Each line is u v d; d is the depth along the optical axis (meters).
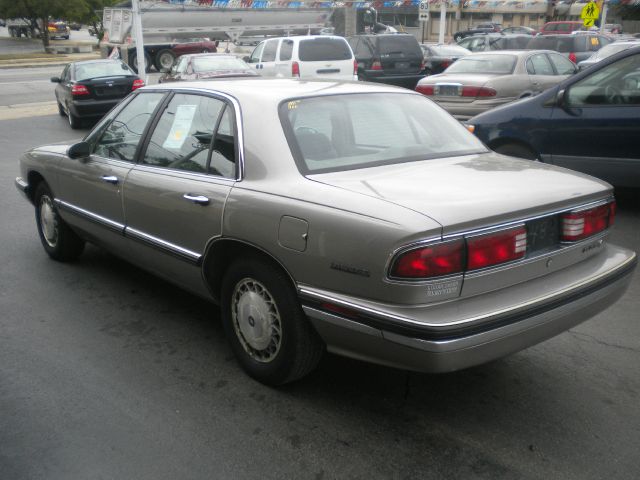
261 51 17.48
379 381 3.64
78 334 4.29
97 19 41.72
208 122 3.84
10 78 26.88
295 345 3.29
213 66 16.28
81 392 3.56
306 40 16.28
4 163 10.79
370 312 2.83
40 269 5.55
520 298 2.94
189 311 4.66
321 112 3.67
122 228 4.42
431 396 3.50
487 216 2.83
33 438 3.15
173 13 26.44
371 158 3.54
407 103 4.12
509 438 3.12
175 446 3.08
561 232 3.20
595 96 6.59
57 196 5.29
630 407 3.37
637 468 2.89
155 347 4.09
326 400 3.46
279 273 3.29
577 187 3.28
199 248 3.72
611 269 3.34
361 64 17.94
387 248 2.75
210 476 2.87
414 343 2.72
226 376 3.72
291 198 3.17
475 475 2.85
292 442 3.10
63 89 15.11
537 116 6.93
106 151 4.70
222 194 3.51
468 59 12.41
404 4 30.03
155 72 27.05
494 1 31.88
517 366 3.81
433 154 3.74
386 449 3.04
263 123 3.51
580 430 3.17
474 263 2.81
